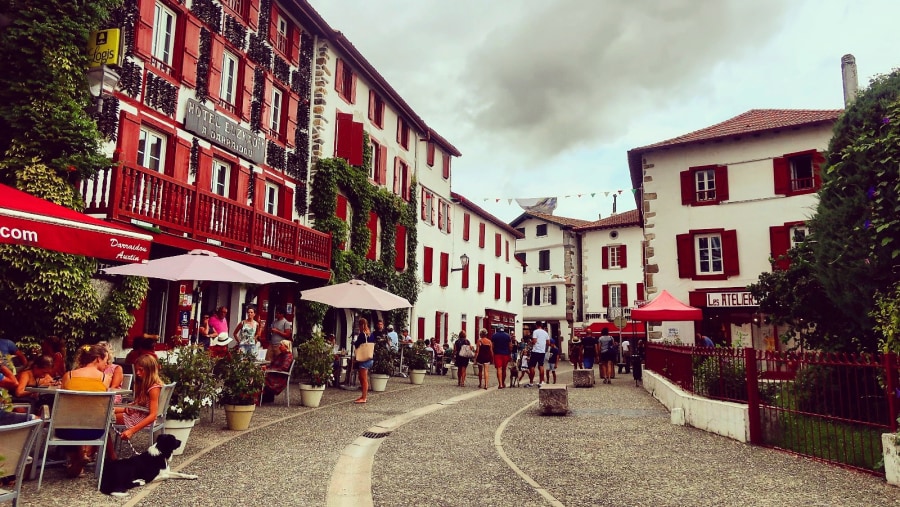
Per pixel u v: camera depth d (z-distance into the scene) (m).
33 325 10.61
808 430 7.86
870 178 8.55
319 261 19.14
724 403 9.26
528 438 9.09
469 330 36.62
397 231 26.95
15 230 5.82
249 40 17.95
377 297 15.27
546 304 48.28
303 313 19.86
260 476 6.56
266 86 18.61
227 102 16.91
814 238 10.01
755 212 23.80
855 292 8.66
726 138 24.47
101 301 12.41
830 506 5.50
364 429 9.86
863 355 7.25
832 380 7.52
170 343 14.09
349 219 23.02
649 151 26.05
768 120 24.84
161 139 14.60
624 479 6.55
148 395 6.82
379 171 25.38
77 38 11.52
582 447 8.37
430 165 31.78
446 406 13.23
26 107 10.70
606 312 44.50
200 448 7.95
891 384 6.62
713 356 10.11
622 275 44.25
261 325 18.09
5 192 6.34
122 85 13.09
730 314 23.91
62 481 6.12
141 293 12.96
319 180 20.73
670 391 12.09
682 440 8.88
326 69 21.58
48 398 7.48
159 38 14.69
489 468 7.07
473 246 37.88
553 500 5.72
